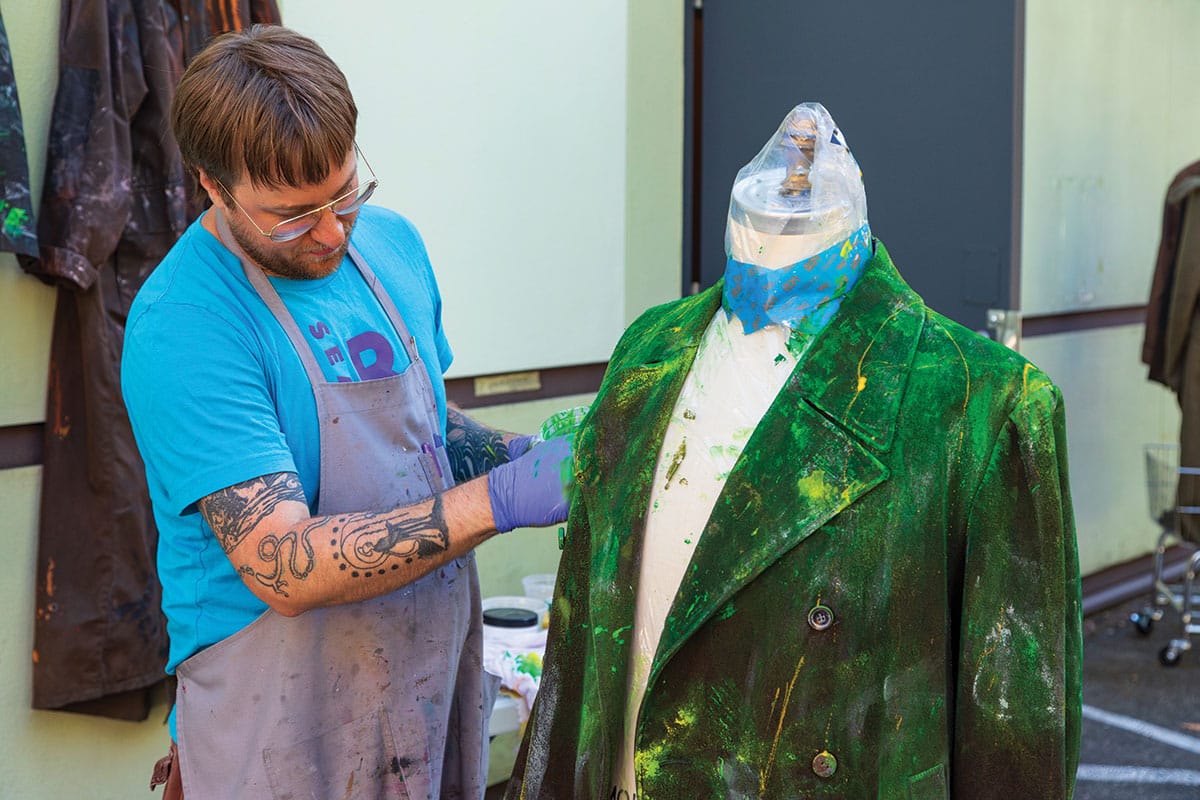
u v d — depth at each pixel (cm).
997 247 317
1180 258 504
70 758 271
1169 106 601
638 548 130
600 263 370
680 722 125
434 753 178
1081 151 544
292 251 160
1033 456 118
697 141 396
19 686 262
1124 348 582
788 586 120
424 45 316
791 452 121
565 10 348
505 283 344
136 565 259
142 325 161
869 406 120
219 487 154
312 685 167
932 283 331
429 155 321
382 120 310
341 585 151
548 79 347
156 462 162
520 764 151
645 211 383
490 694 205
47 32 251
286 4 286
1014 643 120
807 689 120
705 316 135
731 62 379
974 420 119
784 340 127
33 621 261
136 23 252
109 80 246
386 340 177
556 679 142
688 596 122
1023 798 121
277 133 146
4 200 232
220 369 157
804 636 119
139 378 159
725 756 123
